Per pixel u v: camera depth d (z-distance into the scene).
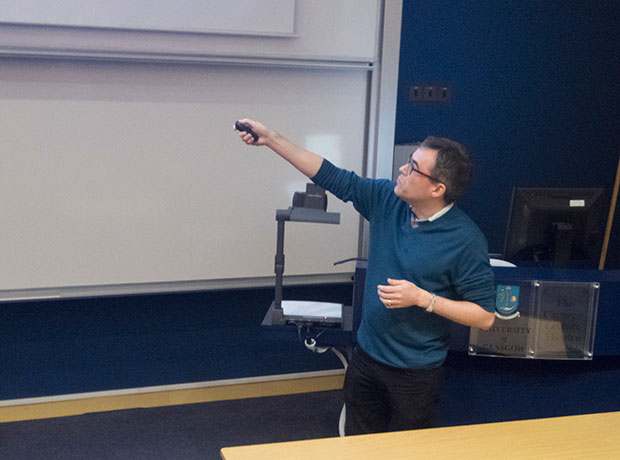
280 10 2.96
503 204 3.78
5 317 3.02
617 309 2.27
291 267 3.26
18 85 2.75
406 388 2.03
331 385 3.58
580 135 3.79
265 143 2.12
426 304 1.80
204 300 3.27
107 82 2.85
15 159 2.82
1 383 3.09
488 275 1.89
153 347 3.26
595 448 1.44
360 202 2.12
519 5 3.56
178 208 3.05
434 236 1.90
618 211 3.89
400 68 3.49
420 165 1.83
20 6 2.66
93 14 2.75
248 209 3.15
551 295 2.24
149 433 3.05
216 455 2.88
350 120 3.22
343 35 3.11
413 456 1.38
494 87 3.62
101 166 2.92
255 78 3.03
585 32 3.67
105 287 3.05
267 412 3.30
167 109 2.95
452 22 3.49
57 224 2.92
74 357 3.16
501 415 2.42
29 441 2.94
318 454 1.38
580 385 2.40
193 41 2.91
